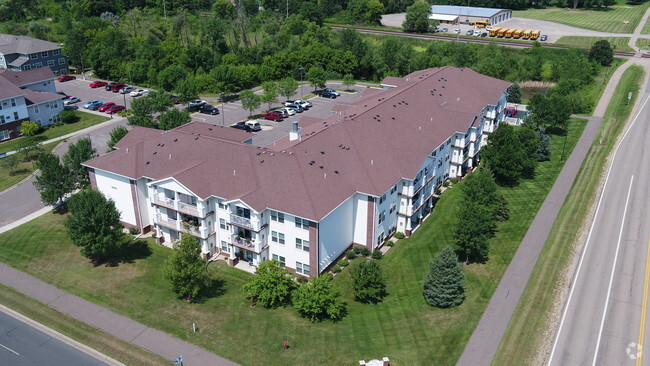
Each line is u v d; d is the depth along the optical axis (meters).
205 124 69.56
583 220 62.53
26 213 65.44
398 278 52.16
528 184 72.69
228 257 55.78
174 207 54.81
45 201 63.41
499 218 62.88
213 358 41.47
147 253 56.84
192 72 126.12
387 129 63.78
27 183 74.06
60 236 59.88
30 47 124.62
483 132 82.44
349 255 55.56
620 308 46.78
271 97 101.25
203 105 103.75
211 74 116.00
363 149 58.75
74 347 43.25
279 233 51.94
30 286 51.16
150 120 88.50
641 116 99.06
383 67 134.75
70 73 135.00
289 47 141.62
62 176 64.38
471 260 54.81
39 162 64.62
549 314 46.12
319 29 147.75
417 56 135.00
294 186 51.34
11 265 54.53
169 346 42.91
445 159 70.75
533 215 63.94
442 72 87.00
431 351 41.81
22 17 188.88
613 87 118.62
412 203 59.22
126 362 41.41
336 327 45.03
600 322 45.00
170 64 128.88
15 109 90.88
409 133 64.75
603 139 89.12
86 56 133.88
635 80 121.62
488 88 83.12
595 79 125.88
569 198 68.25
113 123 98.31
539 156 80.62
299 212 49.00
